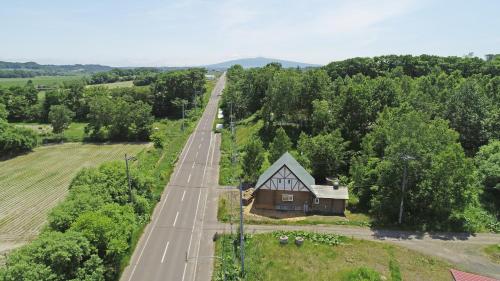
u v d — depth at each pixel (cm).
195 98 13962
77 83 14475
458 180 4700
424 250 4250
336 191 5512
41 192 6800
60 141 10775
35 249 3238
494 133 6656
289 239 4494
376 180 5503
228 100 11669
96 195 4422
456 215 4916
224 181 6706
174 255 4359
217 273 3941
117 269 3938
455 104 6850
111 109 10844
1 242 4909
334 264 3981
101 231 3675
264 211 5516
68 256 3222
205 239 4722
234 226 4994
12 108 13738
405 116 5231
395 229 4806
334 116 7619
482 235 4606
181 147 9088
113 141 10769
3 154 9394
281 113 8644
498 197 5472
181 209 5619
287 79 8419
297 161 6247
